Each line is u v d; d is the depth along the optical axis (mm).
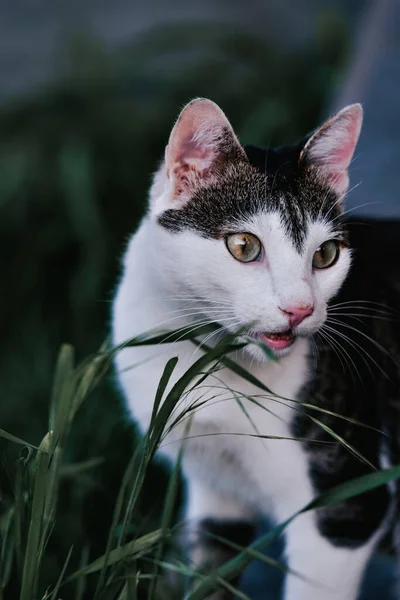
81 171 5211
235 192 2799
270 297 2639
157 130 5711
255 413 2789
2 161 5527
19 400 4680
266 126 5633
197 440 2914
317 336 2842
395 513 2986
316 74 6113
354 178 4164
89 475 3846
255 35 6656
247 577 3514
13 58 7648
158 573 2629
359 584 2854
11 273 5234
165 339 2545
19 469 2547
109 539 2312
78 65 6332
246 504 3223
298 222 2752
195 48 6574
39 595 3037
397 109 4773
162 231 2811
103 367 2551
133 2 8266
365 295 3061
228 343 2365
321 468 2773
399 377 2996
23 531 2490
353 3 8109
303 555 2797
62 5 8234
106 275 5047
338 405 2814
